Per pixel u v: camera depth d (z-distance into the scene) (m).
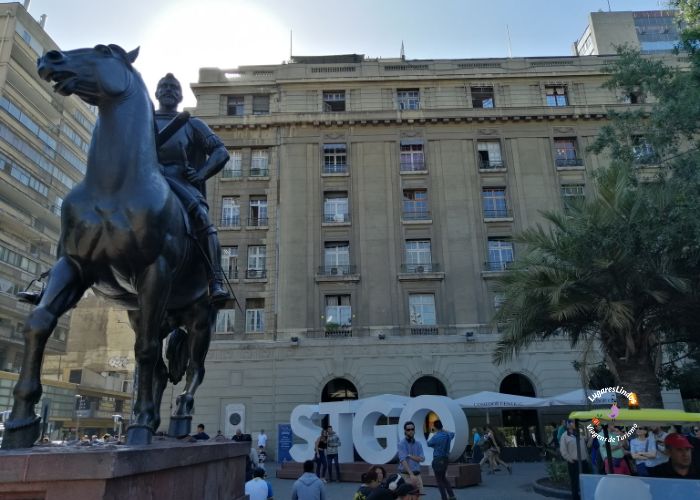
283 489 14.18
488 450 18.28
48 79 3.26
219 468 3.68
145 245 3.27
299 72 31.86
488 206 29.64
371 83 31.56
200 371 4.67
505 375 25.94
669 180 12.24
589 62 32.09
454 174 29.77
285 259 28.20
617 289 12.03
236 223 29.44
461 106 31.14
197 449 3.20
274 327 27.11
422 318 27.44
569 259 12.35
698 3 12.14
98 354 45.78
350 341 26.39
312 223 28.95
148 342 3.27
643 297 12.02
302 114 30.55
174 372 4.82
